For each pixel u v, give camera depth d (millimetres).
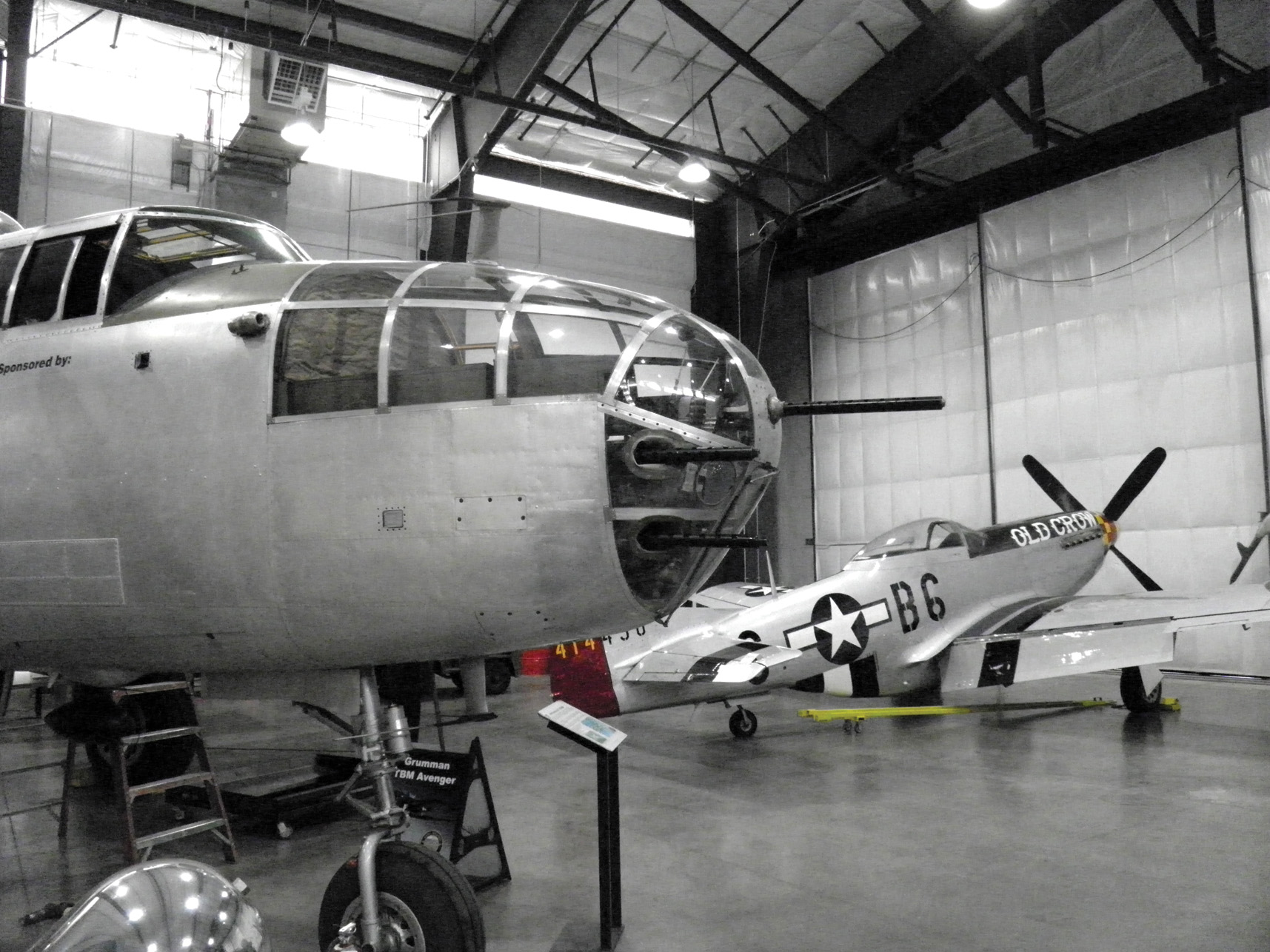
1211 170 10039
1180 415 10148
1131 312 10656
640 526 2508
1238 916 2902
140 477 2613
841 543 13852
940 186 12773
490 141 11070
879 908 3043
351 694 2811
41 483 2723
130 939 1305
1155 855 3566
